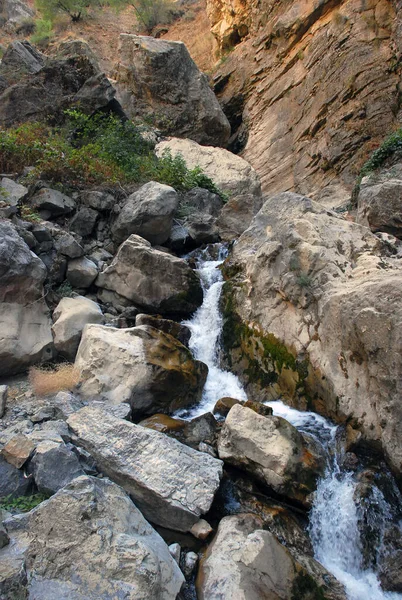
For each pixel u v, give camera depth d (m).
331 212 8.00
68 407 5.81
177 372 6.57
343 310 5.91
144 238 9.54
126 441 5.18
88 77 14.88
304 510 5.15
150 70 19.14
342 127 16.09
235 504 5.12
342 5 17.94
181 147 17.50
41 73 14.61
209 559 4.34
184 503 4.70
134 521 4.15
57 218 9.49
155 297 8.23
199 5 33.00
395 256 7.21
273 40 21.05
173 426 5.93
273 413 6.41
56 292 8.02
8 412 5.85
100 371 6.37
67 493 3.98
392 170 10.71
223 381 7.38
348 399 5.88
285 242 7.21
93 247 9.38
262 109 20.77
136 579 3.52
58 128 13.04
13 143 10.23
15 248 6.96
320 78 17.67
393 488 5.27
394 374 5.19
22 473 4.71
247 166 17.53
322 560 4.87
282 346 6.90
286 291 6.91
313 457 5.48
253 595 3.99
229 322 7.87
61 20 30.14
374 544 4.90
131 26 33.06
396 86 15.14
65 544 3.70
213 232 10.90
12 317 6.81
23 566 3.53
